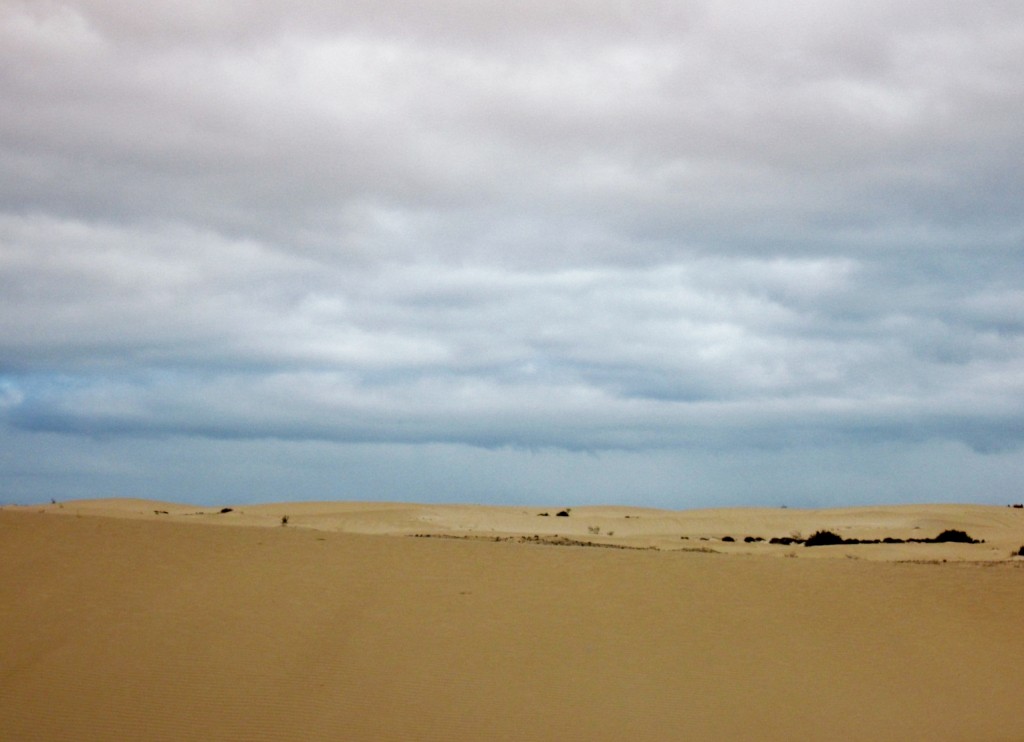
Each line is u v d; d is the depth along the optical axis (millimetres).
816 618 21391
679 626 20297
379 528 62250
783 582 23688
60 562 21422
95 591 19797
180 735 14094
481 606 20625
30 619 18078
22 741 13578
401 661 17484
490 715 15508
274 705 15328
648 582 22938
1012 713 17156
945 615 22156
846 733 15828
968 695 17953
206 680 16078
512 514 76688
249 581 21109
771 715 16359
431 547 25172
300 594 20516
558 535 59688
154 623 18359
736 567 24734
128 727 14250
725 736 15336
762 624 20781
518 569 23391
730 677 17938
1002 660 19828
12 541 22719
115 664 16438
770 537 66938
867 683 18188
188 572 21453
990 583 24766
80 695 15203
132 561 21953
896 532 63938
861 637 20531
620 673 17734
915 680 18516
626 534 67875
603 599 21562
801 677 18203
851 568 25562
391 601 20484
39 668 16047
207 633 18062
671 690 17125
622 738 14969
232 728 14438
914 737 15805
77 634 17562
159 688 15648
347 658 17438
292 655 17359
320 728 14617
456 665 17484
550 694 16547
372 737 14422
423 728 14844
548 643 18875
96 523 25234
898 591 23609
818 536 54688
